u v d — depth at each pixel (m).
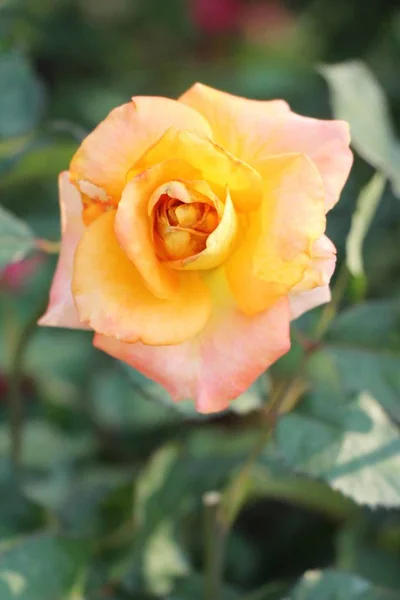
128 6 1.17
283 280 0.52
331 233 0.63
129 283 0.52
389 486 0.56
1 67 0.73
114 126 0.52
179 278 0.53
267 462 0.65
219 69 1.15
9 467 0.65
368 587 0.59
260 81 1.04
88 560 0.63
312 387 0.61
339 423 0.58
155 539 0.66
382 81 0.94
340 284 0.60
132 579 0.64
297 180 0.52
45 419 0.79
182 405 0.59
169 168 0.52
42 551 0.61
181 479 0.68
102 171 0.52
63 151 0.65
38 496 0.68
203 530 0.70
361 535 0.69
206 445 0.69
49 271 0.87
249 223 0.53
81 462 0.75
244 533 0.75
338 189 0.53
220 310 0.53
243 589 0.70
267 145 0.53
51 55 1.12
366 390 0.59
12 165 0.64
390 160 0.64
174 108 0.52
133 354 0.53
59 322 0.54
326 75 0.64
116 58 1.15
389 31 0.95
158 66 1.17
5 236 0.60
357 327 0.60
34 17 1.06
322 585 0.59
